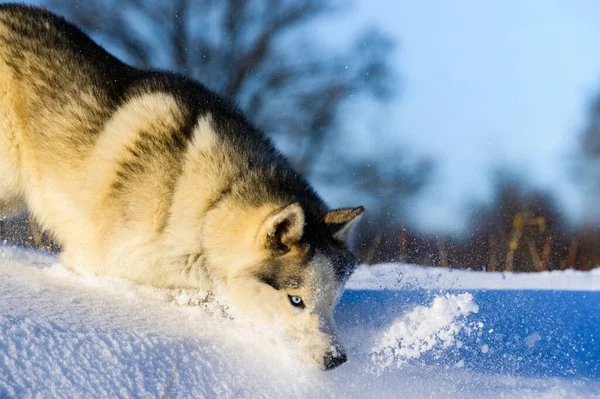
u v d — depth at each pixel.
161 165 10.58
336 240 10.45
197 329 8.81
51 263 12.51
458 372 8.89
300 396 7.38
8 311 7.02
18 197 12.72
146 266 10.73
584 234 29.05
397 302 12.36
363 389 8.03
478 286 15.95
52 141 11.55
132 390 6.26
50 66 11.84
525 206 30.02
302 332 9.46
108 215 10.87
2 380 5.66
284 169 11.33
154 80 11.94
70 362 6.25
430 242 27.44
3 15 12.33
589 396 8.22
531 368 9.36
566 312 12.77
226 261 10.34
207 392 6.74
